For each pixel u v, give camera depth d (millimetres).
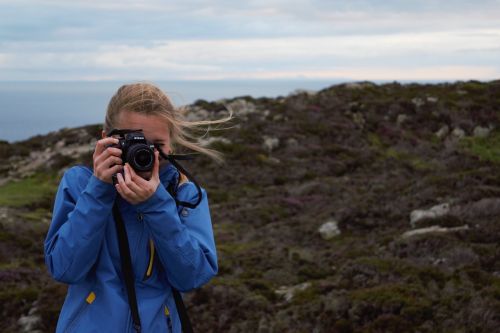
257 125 40250
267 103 46781
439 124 42906
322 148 37250
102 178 2693
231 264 14711
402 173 31922
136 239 2906
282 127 40250
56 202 2990
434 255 12680
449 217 15539
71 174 3029
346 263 12859
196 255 2893
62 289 11898
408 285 10195
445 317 8766
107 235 2906
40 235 19562
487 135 41500
